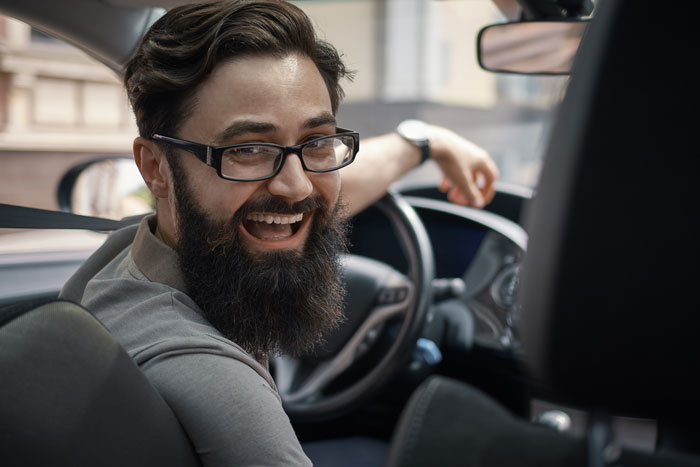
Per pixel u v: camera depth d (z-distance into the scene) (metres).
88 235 1.99
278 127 0.84
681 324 0.36
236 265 0.87
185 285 0.87
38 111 3.07
